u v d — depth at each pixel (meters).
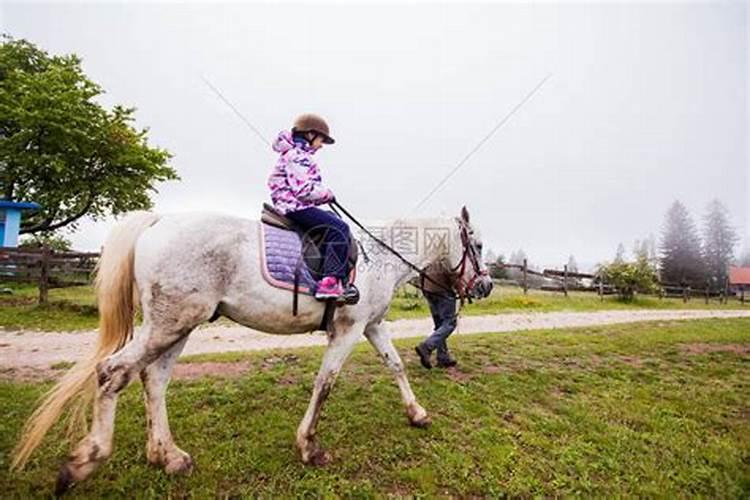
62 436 3.36
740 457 3.61
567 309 14.76
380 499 2.73
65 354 6.01
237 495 2.71
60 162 15.74
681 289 26.58
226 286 2.89
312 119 3.28
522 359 6.53
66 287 11.22
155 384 2.94
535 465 3.23
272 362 5.71
